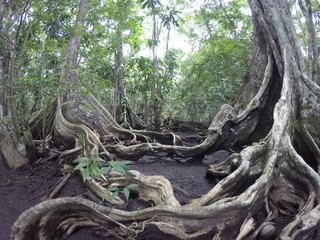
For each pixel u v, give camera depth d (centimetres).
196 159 720
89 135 679
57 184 469
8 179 503
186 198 474
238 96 862
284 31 680
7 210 401
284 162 462
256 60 816
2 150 564
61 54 650
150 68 1280
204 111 1573
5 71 684
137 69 1411
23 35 757
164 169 646
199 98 1491
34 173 532
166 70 1290
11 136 579
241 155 468
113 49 1188
